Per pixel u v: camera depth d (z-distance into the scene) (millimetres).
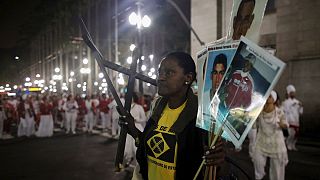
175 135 2146
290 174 9336
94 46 2385
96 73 42156
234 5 2047
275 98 7105
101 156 12578
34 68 97562
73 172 9969
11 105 21234
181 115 2176
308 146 13992
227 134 1808
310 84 16297
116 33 27375
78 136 19406
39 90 53812
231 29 2053
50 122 19875
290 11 17328
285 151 7117
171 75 2199
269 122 7070
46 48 81625
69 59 64750
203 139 1995
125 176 9344
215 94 1923
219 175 1912
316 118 16000
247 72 1781
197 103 2193
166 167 2160
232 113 1808
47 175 9664
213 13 20344
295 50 17156
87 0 45688
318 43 16219
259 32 1862
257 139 7453
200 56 2205
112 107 18422
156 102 2500
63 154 13219
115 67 2387
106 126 21406
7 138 19406
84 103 23562
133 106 10555
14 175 9742
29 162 11703
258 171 7496
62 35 60156
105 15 45625
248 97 1756
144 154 2346
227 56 1981
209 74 2061
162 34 42844
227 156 1959
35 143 16812
